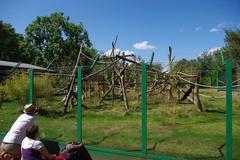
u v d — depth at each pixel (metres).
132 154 9.00
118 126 13.45
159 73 19.22
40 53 72.56
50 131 12.35
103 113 17.42
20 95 17.72
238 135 11.39
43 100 18.39
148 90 21.97
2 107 18.50
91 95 26.25
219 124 13.91
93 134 11.76
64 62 69.50
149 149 9.53
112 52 23.30
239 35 62.28
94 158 8.94
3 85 19.55
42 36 72.38
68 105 19.19
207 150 9.24
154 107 19.27
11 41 68.75
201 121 14.88
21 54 71.19
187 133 11.79
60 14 73.06
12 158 7.95
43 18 72.62
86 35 75.12
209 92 28.16
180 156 8.70
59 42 72.44
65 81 20.34
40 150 6.75
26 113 8.24
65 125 13.72
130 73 24.91
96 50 66.19
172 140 10.58
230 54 61.00
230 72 7.35
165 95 21.14
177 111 17.12
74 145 6.98
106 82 25.41
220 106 21.09
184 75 18.97
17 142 7.95
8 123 14.27
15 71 20.53
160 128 12.92
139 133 11.85
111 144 10.24
